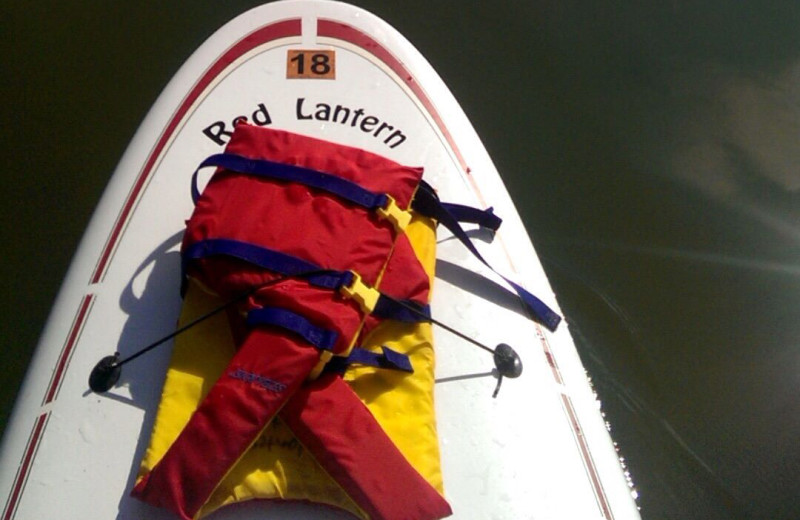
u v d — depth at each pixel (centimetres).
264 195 137
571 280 231
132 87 261
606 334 221
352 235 133
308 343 119
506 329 158
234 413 114
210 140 183
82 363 142
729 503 192
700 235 243
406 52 208
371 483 116
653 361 217
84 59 268
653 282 232
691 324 224
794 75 280
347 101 195
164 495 112
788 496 193
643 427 203
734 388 212
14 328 211
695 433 204
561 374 157
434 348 149
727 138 264
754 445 201
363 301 126
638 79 278
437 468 127
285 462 120
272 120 188
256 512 121
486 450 140
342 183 138
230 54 201
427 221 159
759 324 224
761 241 241
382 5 294
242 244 129
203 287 133
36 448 131
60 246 226
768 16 296
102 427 132
